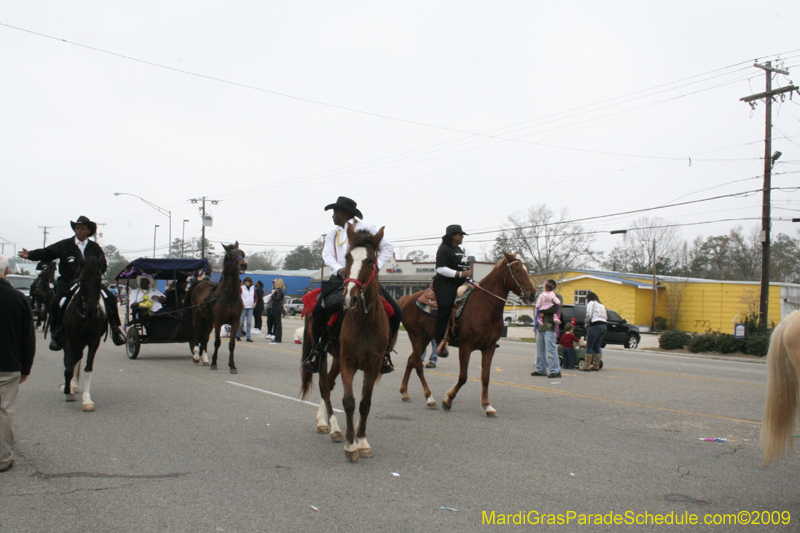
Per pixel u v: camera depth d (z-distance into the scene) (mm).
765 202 24719
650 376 13500
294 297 54812
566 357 15000
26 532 4020
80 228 8758
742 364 19391
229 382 10859
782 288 36906
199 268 14789
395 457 6047
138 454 5941
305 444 6477
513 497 4898
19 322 5383
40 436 6598
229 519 4305
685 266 72812
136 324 14102
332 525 4230
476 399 9727
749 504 4844
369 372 5965
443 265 8766
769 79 24438
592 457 6148
